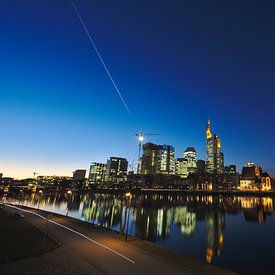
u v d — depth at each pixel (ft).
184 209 561.84
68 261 81.15
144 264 80.18
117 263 80.53
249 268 132.98
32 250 94.22
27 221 183.73
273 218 422.00
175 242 205.77
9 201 634.02
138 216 395.34
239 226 319.47
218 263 141.69
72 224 171.53
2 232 129.49
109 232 140.67
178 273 73.20
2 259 79.30
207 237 236.02
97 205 577.84
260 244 206.59
